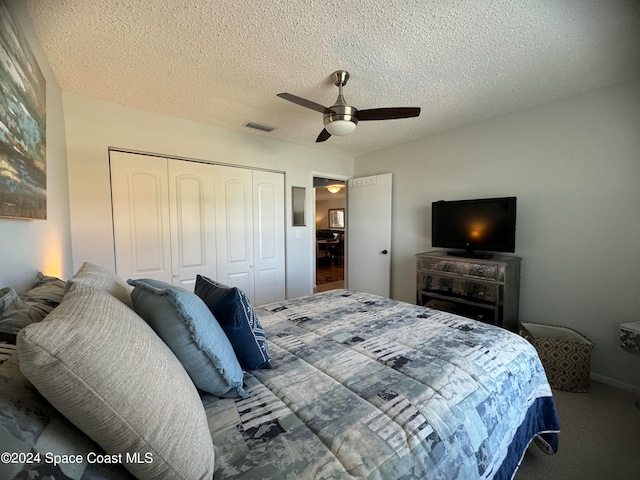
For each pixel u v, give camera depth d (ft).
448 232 9.96
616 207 7.14
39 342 1.62
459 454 2.81
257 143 11.05
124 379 1.87
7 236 3.51
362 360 4.01
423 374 3.62
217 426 2.71
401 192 12.30
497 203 8.71
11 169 3.34
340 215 32.50
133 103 8.09
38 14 4.44
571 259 7.89
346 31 5.07
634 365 6.96
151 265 9.00
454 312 9.25
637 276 6.91
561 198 8.00
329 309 6.40
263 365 3.81
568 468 4.66
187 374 2.64
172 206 9.31
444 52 5.71
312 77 6.63
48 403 1.83
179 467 1.94
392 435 2.66
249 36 5.17
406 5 4.48
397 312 6.17
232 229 10.67
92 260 7.93
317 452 2.43
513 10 4.59
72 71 6.28
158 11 4.51
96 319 2.05
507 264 8.01
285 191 12.05
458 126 10.07
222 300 3.79
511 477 3.55
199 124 9.62
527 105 8.30
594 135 7.41
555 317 8.23
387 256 12.67
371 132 10.70
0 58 3.12
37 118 4.49
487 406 3.36
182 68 6.23
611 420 5.84
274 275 11.91
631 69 6.38
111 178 8.20
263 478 2.16
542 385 4.52
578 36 5.25
